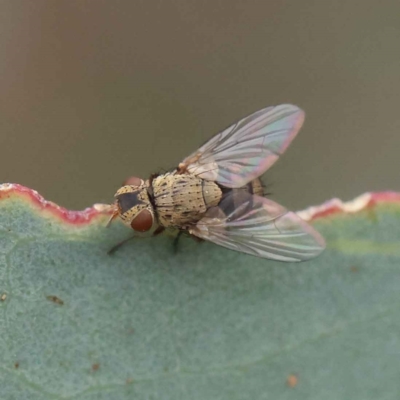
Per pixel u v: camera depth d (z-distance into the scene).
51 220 0.10
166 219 0.10
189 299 0.10
